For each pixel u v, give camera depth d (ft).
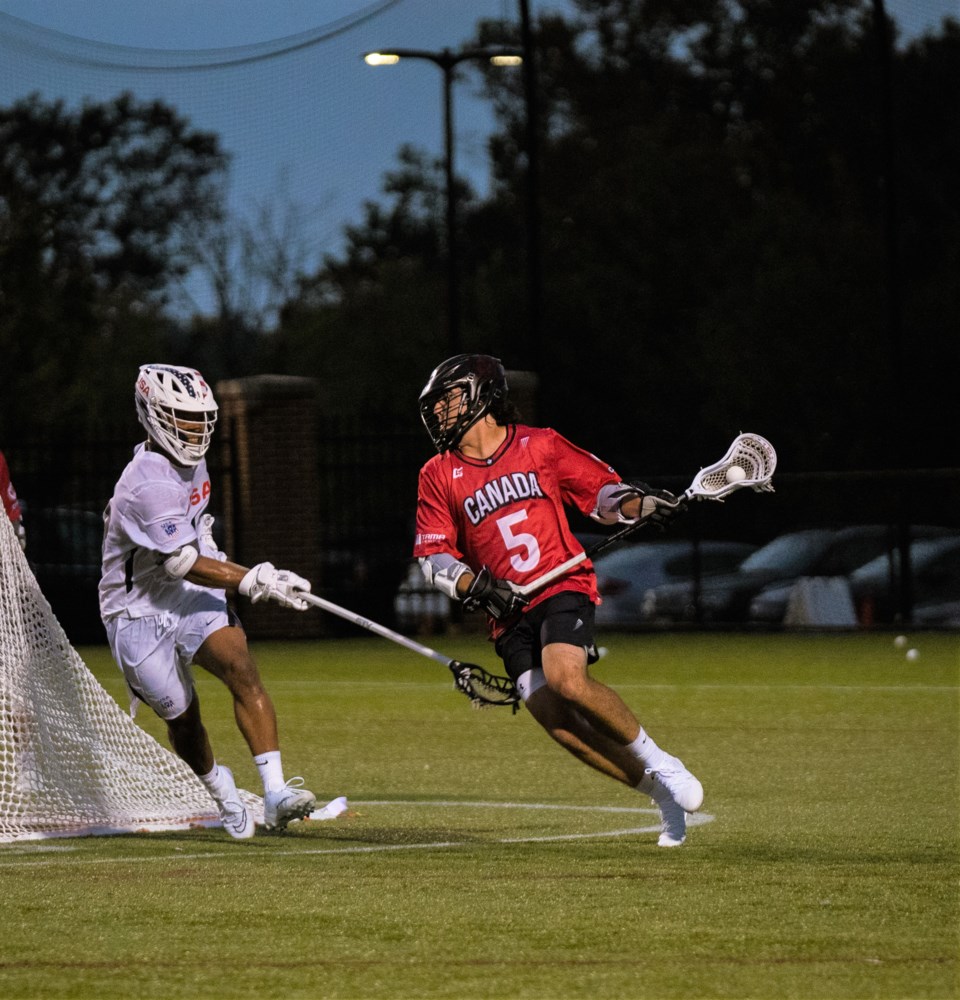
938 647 213.25
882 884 65.62
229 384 260.42
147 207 620.08
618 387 466.29
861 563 274.16
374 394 540.11
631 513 74.28
